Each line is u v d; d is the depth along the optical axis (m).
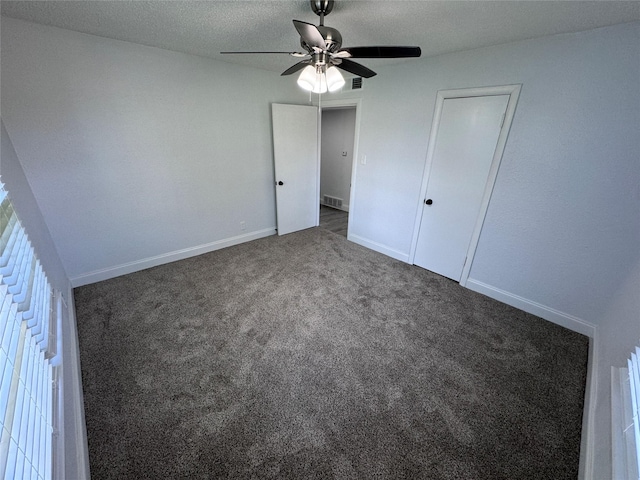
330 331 2.24
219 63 3.04
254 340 2.13
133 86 2.58
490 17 1.73
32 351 1.05
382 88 3.12
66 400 1.32
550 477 1.32
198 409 1.60
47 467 0.83
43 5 1.73
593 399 1.58
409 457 1.39
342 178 5.64
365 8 1.65
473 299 2.71
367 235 3.87
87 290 2.73
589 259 2.12
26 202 2.00
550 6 1.55
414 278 3.09
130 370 1.84
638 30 1.68
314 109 3.98
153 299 2.61
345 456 1.39
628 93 1.78
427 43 2.25
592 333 2.19
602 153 1.93
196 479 1.29
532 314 2.49
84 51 2.28
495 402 1.67
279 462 1.36
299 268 3.27
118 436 1.45
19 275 1.15
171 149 2.99
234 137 3.42
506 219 2.50
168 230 3.25
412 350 2.06
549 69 2.03
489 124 2.42
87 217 2.67
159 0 1.62
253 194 3.88
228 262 3.39
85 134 2.47
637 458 0.95
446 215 2.95
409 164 3.12
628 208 1.90
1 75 2.03
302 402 1.66
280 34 2.18
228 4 1.67
